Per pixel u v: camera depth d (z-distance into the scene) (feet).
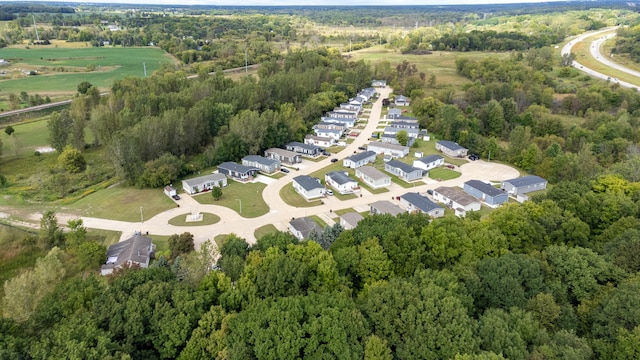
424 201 309.42
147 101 449.06
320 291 168.96
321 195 338.34
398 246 194.29
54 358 121.29
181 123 403.95
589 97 534.78
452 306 141.79
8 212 302.45
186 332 140.77
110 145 352.90
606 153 402.52
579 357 125.39
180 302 147.74
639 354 125.39
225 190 350.02
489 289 165.99
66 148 394.93
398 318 142.51
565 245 200.75
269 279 166.71
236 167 382.22
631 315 139.03
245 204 322.75
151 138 378.73
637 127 455.22
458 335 133.18
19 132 485.15
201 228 284.41
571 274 173.37
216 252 235.61
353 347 133.39
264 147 442.09
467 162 422.41
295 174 388.78
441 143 456.45
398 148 438.40
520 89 586.04
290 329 135.95
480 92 587.68
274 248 188.24
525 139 416.05
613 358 130.72
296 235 267.80
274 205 321.52
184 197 333.83
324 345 133.69
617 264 178.29
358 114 611.88
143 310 145.48
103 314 143.13
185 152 430.20
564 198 253.65
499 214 221.05
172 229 282.36
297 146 449.89
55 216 297.53
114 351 130.93
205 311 153.69
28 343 131.44
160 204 320.50
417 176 376.89
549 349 129.39
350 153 450.71
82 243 237.45
